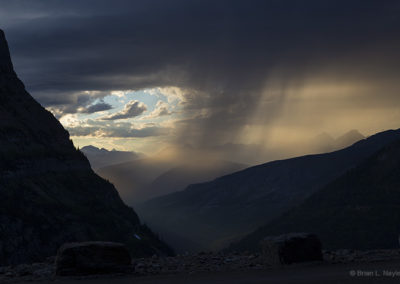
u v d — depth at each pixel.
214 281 15.55
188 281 16.03
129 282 16.72
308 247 20.77
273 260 20.88
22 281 18.59
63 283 17.47
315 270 17.42
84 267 19.50
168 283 15.76
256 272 17.97
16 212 189.38
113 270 19.83
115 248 20.05
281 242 20.59
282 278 15.20
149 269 21.08
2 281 18.84
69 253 19.61
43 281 18.31
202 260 23.45
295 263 20.36
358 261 20.30
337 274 15.30
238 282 14.81
